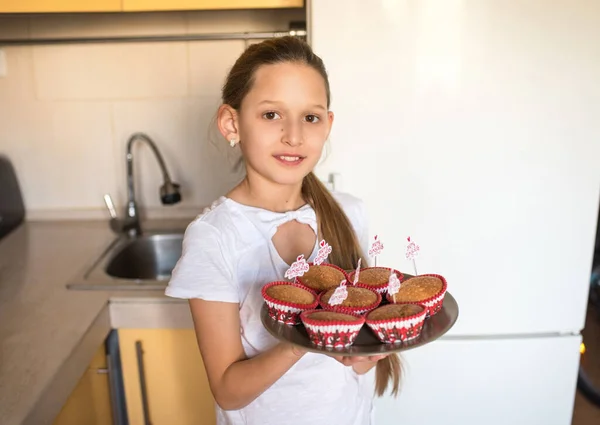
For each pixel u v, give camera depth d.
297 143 0.86
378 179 1.34
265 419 0.95
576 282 1.40
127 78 1.72
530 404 1.47
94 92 1.73
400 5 1.24
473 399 1.46
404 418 1.48
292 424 0.95
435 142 1.31
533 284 1.40
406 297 0.82
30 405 0.93
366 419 1.06
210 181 1.80
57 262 1.53
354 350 0.72
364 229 1.13
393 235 1.38
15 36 1.71
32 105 1.74
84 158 1.79
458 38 1.25
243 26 1.71
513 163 1.33
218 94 1.73
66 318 1.22
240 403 0.84
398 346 0.74
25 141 1.77
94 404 1.32
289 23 1.70
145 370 1.38
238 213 0.93
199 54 1.71
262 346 0.92
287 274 0.84
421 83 1.28
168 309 1.32
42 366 1.04
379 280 0.89
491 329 1.43
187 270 0.86
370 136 1.31
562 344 1.43
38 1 1.40
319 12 1.25
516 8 1.23
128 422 1.41
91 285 1.37
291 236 0.97
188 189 1.81
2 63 1.70
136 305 1.32
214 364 0.85
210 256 0.88
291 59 0.87
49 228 1.78
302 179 0.99
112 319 1.33
